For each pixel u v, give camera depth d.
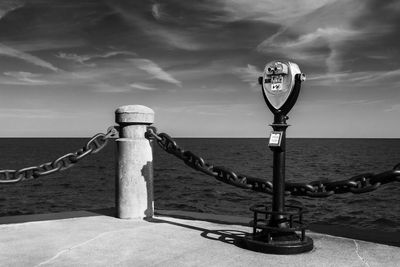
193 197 29.17
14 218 5.71
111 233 4.85
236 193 31.62
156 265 3.71
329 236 4.70
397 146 196.50
